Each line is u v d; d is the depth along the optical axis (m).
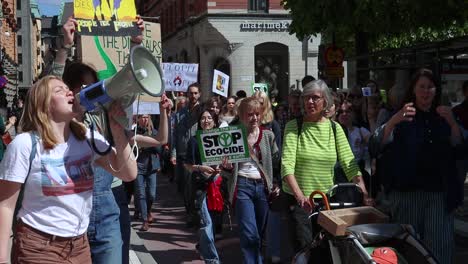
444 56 11.65
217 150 6.32
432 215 5.25
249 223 6.19
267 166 6.37
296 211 5.65
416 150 5.17
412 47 12.05
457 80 11.91
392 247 4.45
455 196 5.29
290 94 9.78
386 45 16.23
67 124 3.61
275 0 34.19
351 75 16.83
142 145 5.01
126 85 3.32
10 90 49.78
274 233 6.59
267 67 35.12
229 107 9.47
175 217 10.80
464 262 7.19
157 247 8.54
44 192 3.50
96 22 5.94
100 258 4.60
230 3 34.03
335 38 15.47
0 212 3.44
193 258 7.91
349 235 4.36
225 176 6.43
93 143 3.65
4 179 3.44
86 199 3.67
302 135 5.58
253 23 34.16
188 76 13.48
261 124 7.32
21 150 3.45
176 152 10.46
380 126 5.34
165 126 4.97
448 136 5.22
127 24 6.00
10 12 47.50
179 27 40.19
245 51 34.28
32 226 3.51
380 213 4.73
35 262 3.49
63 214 3.55
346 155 5.54
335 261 4.55
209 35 34.31
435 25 10.99
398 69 13.28
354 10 11.22
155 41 8.25
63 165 3.54
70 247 3.60
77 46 6.30
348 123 8.30
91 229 4.54
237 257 7.80
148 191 9.88
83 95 3.45
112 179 4.67
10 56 49.91
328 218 4.56
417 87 5.20
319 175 5.51
